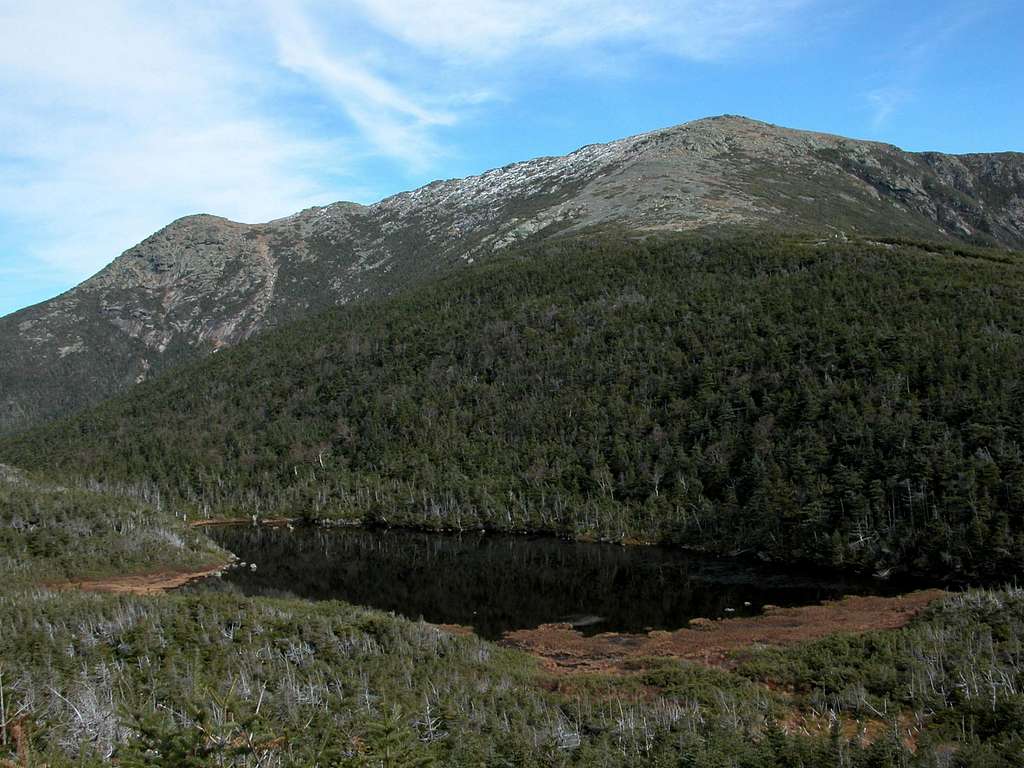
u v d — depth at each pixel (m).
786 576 66.06
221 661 34.72
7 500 75.94
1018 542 58.44
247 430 130.62
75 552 69.94
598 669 43.19
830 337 92.44
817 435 79.19
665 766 23.19
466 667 37.56
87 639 36.31
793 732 28.19
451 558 80.31
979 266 114.25
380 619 42.38
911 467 69.50
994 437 68.75
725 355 98.44
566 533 88.44
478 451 106.00
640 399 100.44
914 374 81.75
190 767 10.91
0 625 38.00
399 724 13.39
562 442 100.88
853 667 34.84
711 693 33.06
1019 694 27.91
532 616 57.12
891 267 112.06
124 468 124.31
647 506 85.81
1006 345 81.00
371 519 103.56
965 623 39.78
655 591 63.12
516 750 24.20
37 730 12.43
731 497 79.44
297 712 26.78
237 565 77.81
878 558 65.00
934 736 26.28
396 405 120.69
